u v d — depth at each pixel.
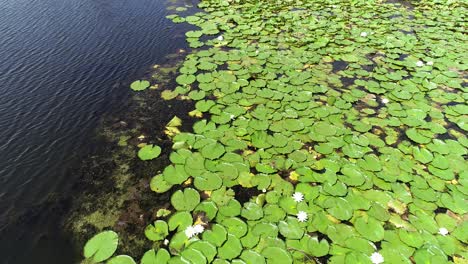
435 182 2.20
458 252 1.79
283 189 2.18
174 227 1.96
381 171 2.29
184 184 2.24
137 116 2.89
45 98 3.06
